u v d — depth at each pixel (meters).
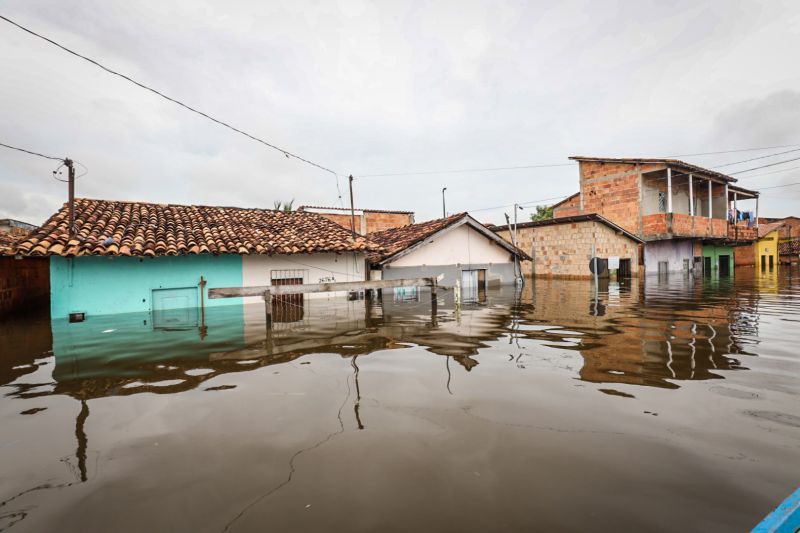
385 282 8.77
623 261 20.73
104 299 8.80
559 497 2.13
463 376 4.23
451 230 14.85
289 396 3.72
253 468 2.48
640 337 5.96
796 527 1.83
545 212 36.91
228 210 13.45
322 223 13.92
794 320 7.30
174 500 2.17
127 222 10.26
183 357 5.14
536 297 11.87
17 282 10.39
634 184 21.50
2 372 4.53
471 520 1.96
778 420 3.03
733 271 27.70
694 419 3.06
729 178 23.38
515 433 2.88
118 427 3.09
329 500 2.14
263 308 9.84
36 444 2.82
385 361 4.87
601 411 3.25
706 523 1.90
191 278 9.80
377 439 2.83
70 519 2.02
